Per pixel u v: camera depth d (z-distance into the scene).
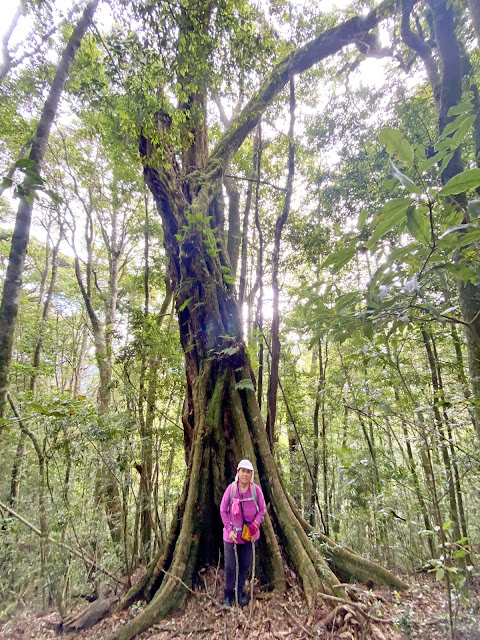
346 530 6.55
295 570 3.53
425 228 1.08
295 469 7.92
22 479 6.03
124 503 5.01
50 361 9.17
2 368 3.38
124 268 13.73
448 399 3.20
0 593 4.28
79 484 5.32
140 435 5.61
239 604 3.25
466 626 2.47
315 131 7.53
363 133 7.03
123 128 4.79
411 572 4.37
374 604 2.94
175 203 5.21
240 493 3.26
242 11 4.45
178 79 4.54
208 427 4.31
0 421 3.35
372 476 4.50
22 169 1.87
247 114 5.82
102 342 8.30
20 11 4.34
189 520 3.89
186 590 3.47
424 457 4.19
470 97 3.04
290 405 8.22
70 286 12.74
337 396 5.69
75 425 4.53
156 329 6.13
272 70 5.76
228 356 4.64
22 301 12.08
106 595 4.18
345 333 1.65
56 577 3.89
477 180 1.00
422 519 4.51
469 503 4.72
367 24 5.44
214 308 4.83
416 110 5.73
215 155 5.83
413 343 5.25
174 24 3.54
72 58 4.04
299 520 4.14
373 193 6.83
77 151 10.39
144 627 3.12
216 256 5.14
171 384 6.53
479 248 1.37
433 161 1.10
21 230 3.66
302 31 5.58
